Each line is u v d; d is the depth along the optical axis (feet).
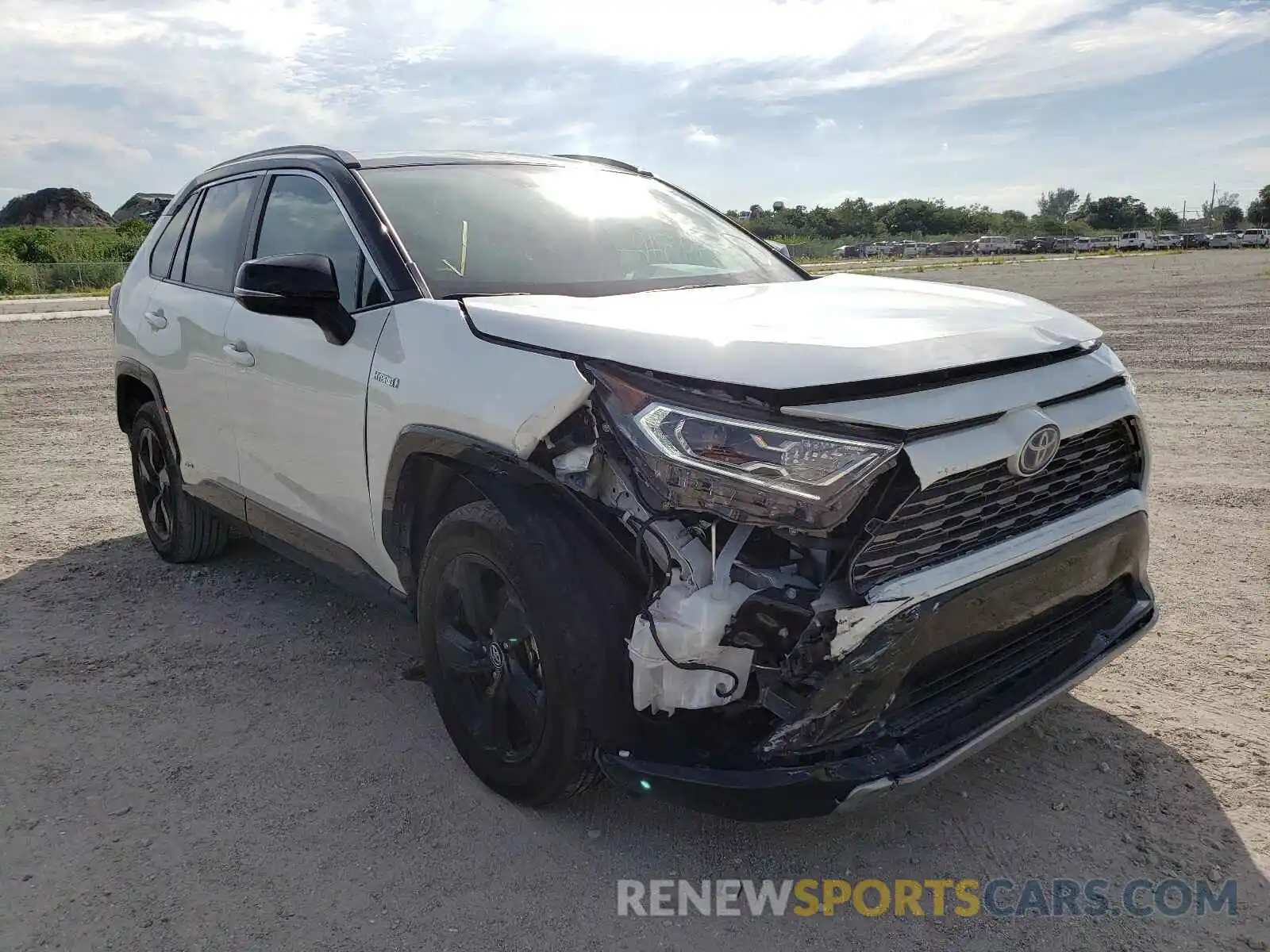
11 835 8.87
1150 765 9.76
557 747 8.30
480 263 10.52
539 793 8.79
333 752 10.26
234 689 11.66
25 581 15.30
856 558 7.15
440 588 9.44
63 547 16.94
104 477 21.88
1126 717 10.68
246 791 9.55
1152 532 16.69
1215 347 40.19
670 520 7.61
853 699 7.29
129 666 12.27
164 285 14.74
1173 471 20.52
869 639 7.23
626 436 7.57
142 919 7.78
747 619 7.28
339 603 14.34
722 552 7.43
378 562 10.59
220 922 7.75
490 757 9.30
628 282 10.99
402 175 11.57
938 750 7.65
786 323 8.39
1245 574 14.65
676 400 7.45
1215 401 28.09
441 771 9.89
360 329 10.12
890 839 8.79
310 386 10.76
